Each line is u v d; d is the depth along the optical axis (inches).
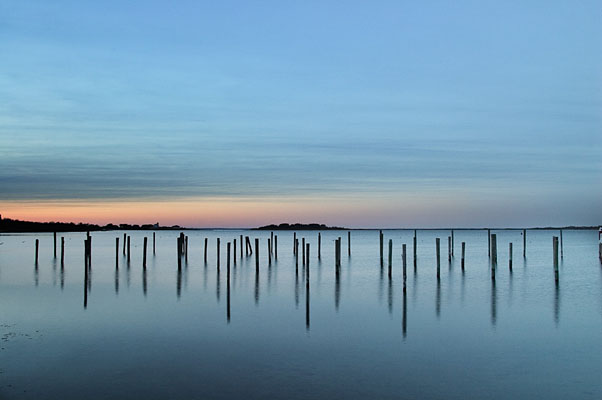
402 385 663.1
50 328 944.9
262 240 5674.2
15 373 693.9
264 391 637.9
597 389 654.5
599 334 928.3
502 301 1286.9
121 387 646.5
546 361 765.9
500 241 5137.8
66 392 629.3
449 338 895.7
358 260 2564.0
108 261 2426.2
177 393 629.6
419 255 2950.3
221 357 772.6
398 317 1070.4
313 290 1472.7
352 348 827.4
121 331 926.4
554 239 1622.8
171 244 4441.4
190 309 1148.5
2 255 2758.4
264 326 974.4
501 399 621.9
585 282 1667.1
